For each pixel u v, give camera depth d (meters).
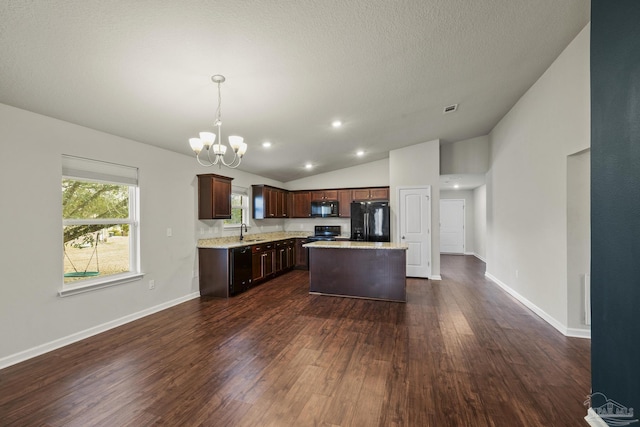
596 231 1.70
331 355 2.58
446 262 7.67
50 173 2.74
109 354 2.62
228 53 2.14
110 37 1.83
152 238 3.79
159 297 3.88
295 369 2.34
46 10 1.57
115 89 2.45
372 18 1.98
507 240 4.64
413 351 2.64
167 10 1.66
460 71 2.96
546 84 3.28
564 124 2.92
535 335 2.96
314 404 1.91
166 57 2.10
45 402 1.94
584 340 2.83
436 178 5.64
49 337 2.71
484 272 6.30
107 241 3.38
